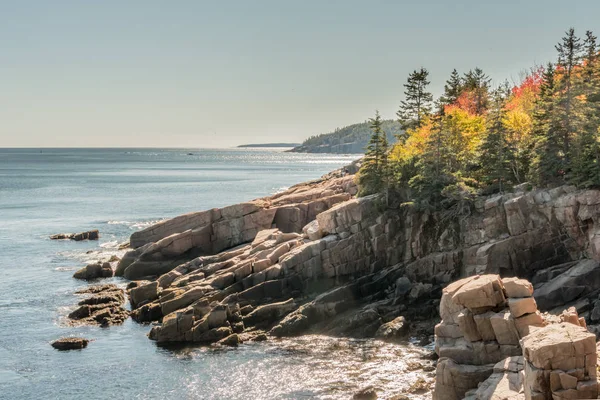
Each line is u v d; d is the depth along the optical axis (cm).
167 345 4631
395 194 6172
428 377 3809
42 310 5531
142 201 14600
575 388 2134
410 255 5897
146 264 7000
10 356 4397
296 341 4709
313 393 3684
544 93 7394
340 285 5753
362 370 4019
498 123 6375
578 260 5134
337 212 5931
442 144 6631
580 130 5494
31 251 8456
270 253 5931
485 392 2564
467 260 5594
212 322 4831
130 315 5372
